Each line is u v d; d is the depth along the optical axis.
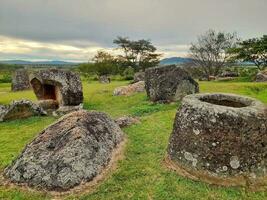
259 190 3.73
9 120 8.19
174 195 3.63
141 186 3.84
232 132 3.87
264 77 19.25
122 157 4.65
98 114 5.32
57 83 9.49
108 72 38.44
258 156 3.91
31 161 4.07
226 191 3.70
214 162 3.92
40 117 8.55
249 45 27.53
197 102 4.25
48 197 3.66
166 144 5.25
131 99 10.77
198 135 4.05
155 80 9.77
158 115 7.62
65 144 4.16
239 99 4.74
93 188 3.80
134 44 45.06
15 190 3.82
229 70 31.30
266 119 4.06
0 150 5.56
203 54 32.12
